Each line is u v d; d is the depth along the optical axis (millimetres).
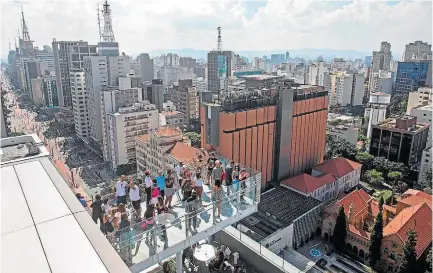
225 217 18844
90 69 136250
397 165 99438
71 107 178750
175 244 16422
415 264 53969
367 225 69562
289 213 69250
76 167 120062
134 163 114250
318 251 66375
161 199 19281
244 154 75375
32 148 17906
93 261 9078
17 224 10641
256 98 78875
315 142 99875
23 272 8578
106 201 19969
